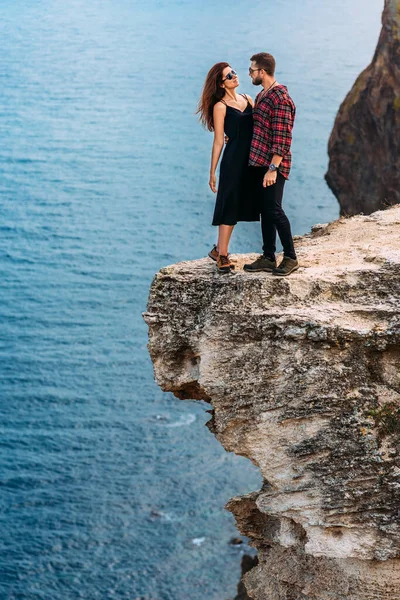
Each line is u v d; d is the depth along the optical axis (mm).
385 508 9320
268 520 11953
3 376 79188
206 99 9906
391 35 45531
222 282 10438
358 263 10664
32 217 137750
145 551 56250
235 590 52594
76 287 105875
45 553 55688
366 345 9570
